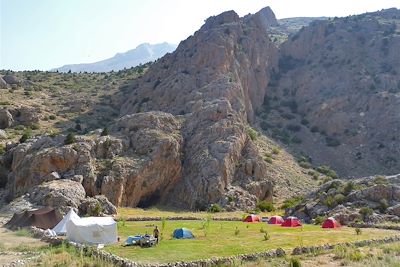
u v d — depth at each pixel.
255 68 150.00
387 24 179.75
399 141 124.50
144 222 62.94
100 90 149.38
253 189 87.44
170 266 33.88
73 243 40.78
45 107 129.12
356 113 138.00
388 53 160.75
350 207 64.44
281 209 82.50
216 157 88.69
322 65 162.88
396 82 146.38
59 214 53.62
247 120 132.75
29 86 148.25
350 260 37.22
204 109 100.19
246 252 38.91
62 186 67.19
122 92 144.00
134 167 81.44
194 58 130.00
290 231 52.88
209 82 120.38
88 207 65.06
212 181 84.44
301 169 111.50
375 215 60.91
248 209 81.19
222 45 133.00
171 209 82.50
